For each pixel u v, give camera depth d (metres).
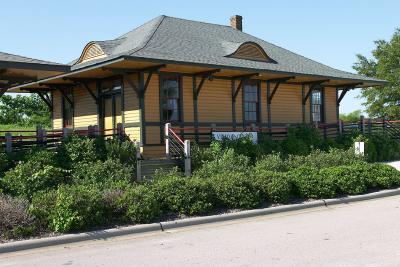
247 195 11.67
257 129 21.50
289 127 20.78
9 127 33.97
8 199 9.68
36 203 9.55
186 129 19.03
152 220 10.25
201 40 22.06
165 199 10.90
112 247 8.48
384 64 37.88
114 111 19.77
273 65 21.52
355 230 9.38
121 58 15.79
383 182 14.73
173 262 7.32
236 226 10.23
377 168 15.34
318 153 18.39
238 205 11.63
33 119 38.06
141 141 18.05
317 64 25.45
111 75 19.23
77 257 7.81
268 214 11.60
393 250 7.70
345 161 16.94
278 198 12.30
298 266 6.88
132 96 18.58
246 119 21.70
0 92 15.78
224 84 20.89
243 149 17.56
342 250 7.78
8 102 39.41
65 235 8.91
